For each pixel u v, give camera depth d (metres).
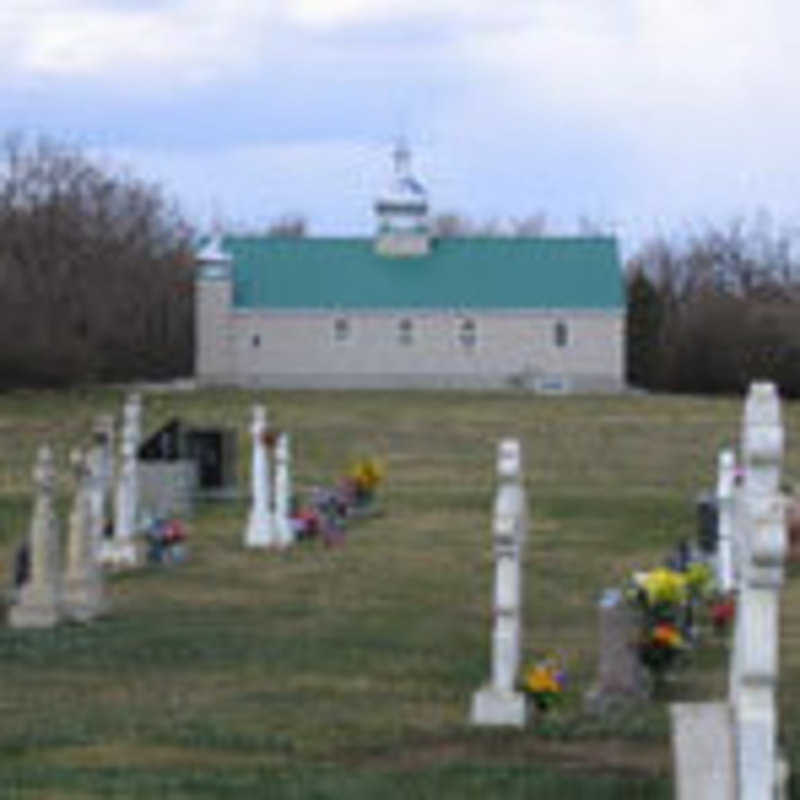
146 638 28.94
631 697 22.38
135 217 151.50
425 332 131.25
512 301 131.50
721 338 126.12
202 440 57.00
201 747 19.77
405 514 54.91
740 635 11.75
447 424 94.00
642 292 132.88
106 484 41.25
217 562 42.12
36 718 21.67
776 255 169.75
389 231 133.88
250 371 130.62
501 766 18.50
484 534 49.25
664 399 113.50
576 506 56.97
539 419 97.00
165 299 137.12
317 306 130.75
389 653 27.17
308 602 34.81
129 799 16.81
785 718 21.14
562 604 34.50
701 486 65.88
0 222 136.75
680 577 26.28
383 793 17.02
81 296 128.88
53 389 111.50
